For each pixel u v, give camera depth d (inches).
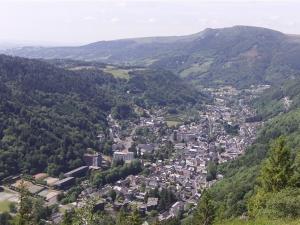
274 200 1759.4
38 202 4995.1
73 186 6250.0
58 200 5595.5
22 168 6456.7
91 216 2001.7
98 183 6422.2
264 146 6560.0
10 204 4968.0
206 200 2984.7
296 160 3154.5
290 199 1707.7
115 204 5457.7
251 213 2070.6
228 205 4084.6
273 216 1700.3
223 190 4857.3
